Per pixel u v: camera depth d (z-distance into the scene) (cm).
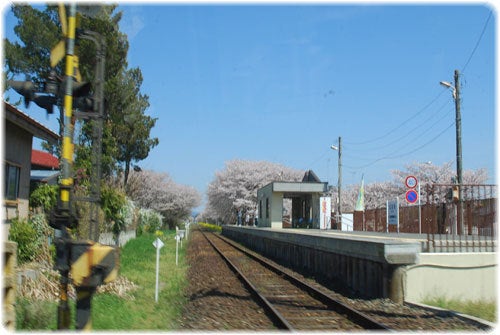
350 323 888
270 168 7012
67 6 566
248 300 1169
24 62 2009
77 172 1377
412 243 1084
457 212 1300
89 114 598
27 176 1348
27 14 2080
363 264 1272
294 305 1088
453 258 1108
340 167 4166
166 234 5375
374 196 5956
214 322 884
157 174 7288
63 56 583
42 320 712
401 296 1077
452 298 1093
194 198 8356
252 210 6644
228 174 7025
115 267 525
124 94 2558
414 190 1967
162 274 1609
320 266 1706
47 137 1381
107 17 2138
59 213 552
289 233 2142
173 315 930
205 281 1523
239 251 3064
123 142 2914
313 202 3538
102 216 1791
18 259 1094
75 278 514
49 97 591
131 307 951
